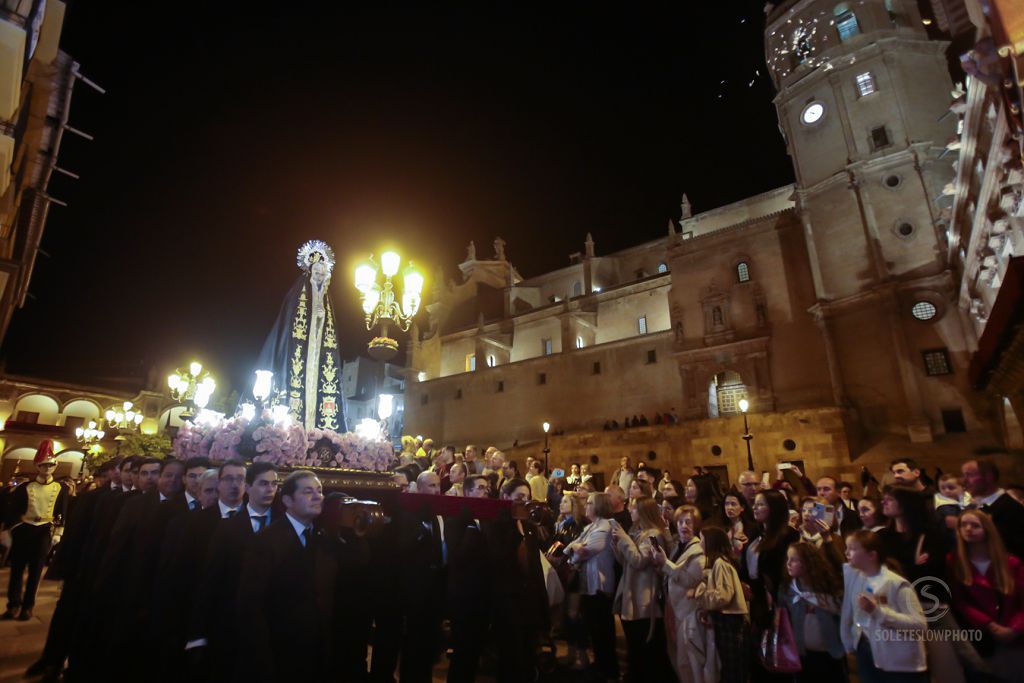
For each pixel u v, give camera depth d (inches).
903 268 1090.7
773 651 218.2
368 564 241.6
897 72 1183.6
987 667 187.2
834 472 1031.0
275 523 189.3
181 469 247.1
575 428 1526.8
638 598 256.5
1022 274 432.5
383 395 370.3
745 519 293.1
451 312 2132.1
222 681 169.6
